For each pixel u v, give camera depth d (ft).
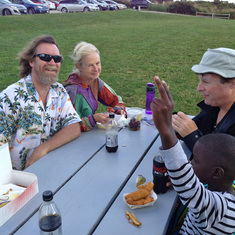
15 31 42.09
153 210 4.17
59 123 7.07
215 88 5.54
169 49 32.71
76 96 8.10
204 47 33.81
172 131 3.10
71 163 5.49
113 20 63.41
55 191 4.61
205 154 3.54
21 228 3.81
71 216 4.03
